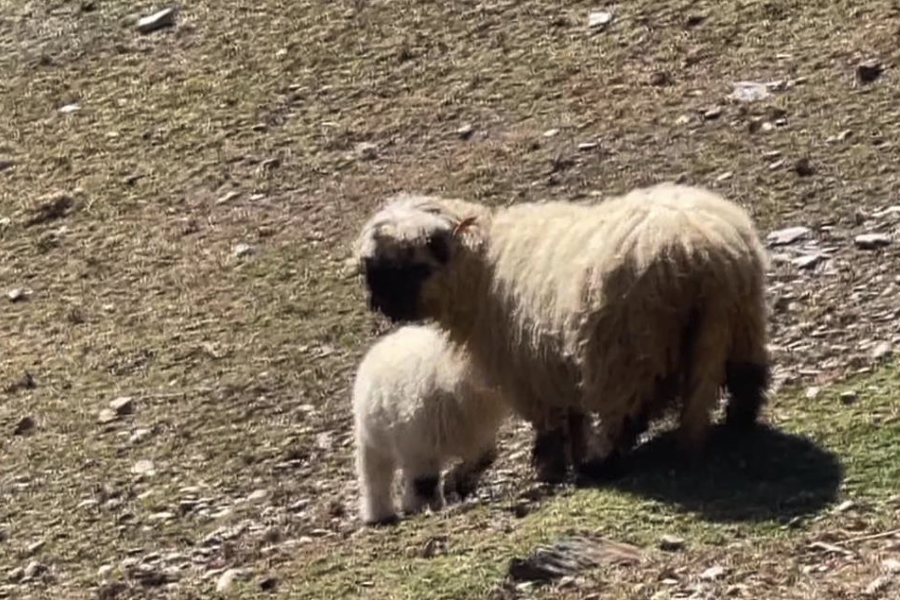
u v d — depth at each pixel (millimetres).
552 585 16984
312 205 35094
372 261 21000
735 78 35000
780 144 31719
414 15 41750
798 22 36469
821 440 19531
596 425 20219
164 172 38156
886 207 28391
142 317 32031
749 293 19031
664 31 37781
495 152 34844
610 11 39375
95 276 34438
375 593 18031
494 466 23375
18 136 41594
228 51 42719
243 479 25109
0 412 29156
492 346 20812
